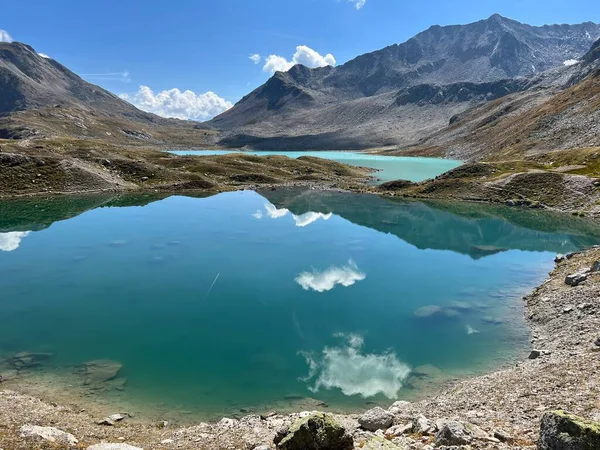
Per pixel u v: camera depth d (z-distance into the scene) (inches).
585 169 4212.6
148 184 5088.6
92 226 3176.7
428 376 1163.3
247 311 1665.8
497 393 911.0
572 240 2790.4
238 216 3607.3
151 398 1055.6
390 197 4633.4
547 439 490.3
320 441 572.1
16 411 856.3
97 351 1321.4
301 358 1283.2
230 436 766.5
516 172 4436.5
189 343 1385.3
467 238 2906.0
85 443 711.7
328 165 7180.1
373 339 1408.7
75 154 5462.6
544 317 1456.7
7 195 4220.0
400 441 655.8
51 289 1893.5
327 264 2303.2
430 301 1745.8
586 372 927.0
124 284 1971.0
